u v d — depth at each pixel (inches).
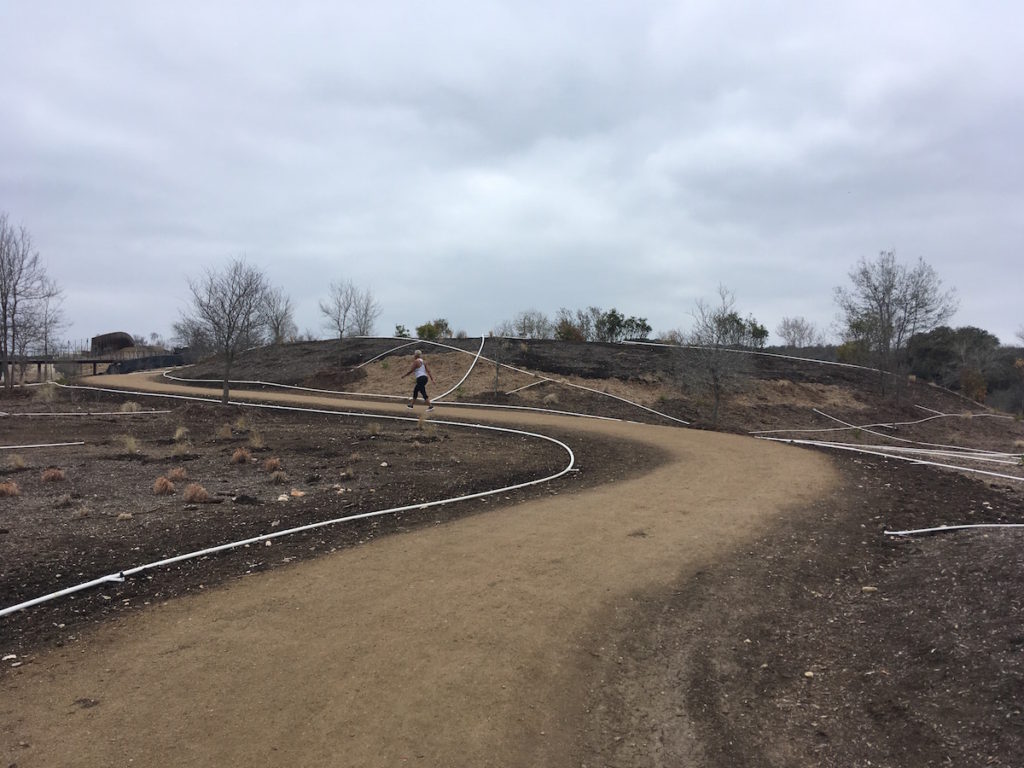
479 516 300.7
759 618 193.2
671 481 387.9
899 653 162.9
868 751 127.0
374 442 526.9
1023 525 266.5
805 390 1085.1
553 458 474.9
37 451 468.8
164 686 145.2
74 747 122.0
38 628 175.0
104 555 235.5
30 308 957.2
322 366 1130.7
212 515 294.2
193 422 658.2
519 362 1052.5
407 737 128.6
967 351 1502.2
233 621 180.9
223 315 799.1
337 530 273.9
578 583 215.3
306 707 137.7
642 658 167.9
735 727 138.2
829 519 298.0
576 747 129.7
